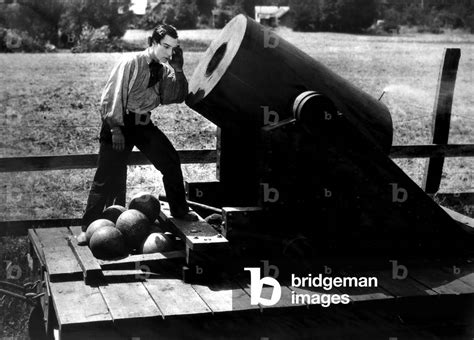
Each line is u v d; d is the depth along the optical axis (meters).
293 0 21.56
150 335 4.20
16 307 5.57
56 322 4.66
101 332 4.12
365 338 4.57
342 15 22.64
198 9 21.78
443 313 4.70
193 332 4.27
